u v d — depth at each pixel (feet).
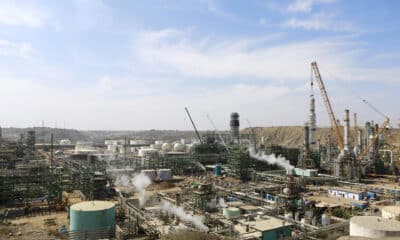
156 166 415.23
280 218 177.06
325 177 348.59
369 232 123.75
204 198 204.13
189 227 162.50
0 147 362.12
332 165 423.64
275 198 228.43
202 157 455.63
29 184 241.55
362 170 390.42
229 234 149.07
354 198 262.67
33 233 164.55
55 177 246.06
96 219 156.76
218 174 399.65
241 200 235.81
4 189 233.35
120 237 154.51
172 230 156.97
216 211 202.28
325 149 505.25
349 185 324.60
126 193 276.62
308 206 211.41
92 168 297.12
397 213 165.37
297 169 385.70
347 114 391.24
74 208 161.17
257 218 172.86
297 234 151.53
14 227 175.73
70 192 284.82
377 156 436.35
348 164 370.12
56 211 216.74
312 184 337.52
